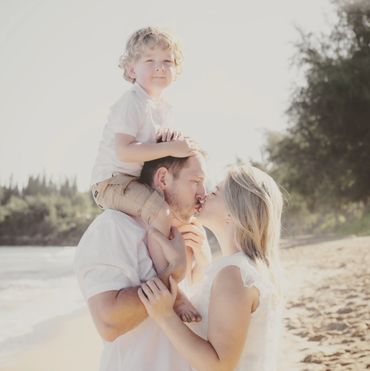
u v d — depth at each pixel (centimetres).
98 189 289
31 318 965
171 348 254
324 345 539
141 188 274
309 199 2908
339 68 2655
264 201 266
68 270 2264
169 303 242
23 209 6650
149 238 262
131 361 248
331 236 2545
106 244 252
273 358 257
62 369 618
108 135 292
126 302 240
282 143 2909
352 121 2666
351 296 758
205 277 266
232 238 271
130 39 317
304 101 2748
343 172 2755
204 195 281
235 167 279
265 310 249
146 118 294
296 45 2773
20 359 661
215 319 244
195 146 281
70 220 6650
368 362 471
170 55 311
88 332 830
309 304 745
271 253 268
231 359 240
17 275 1995
